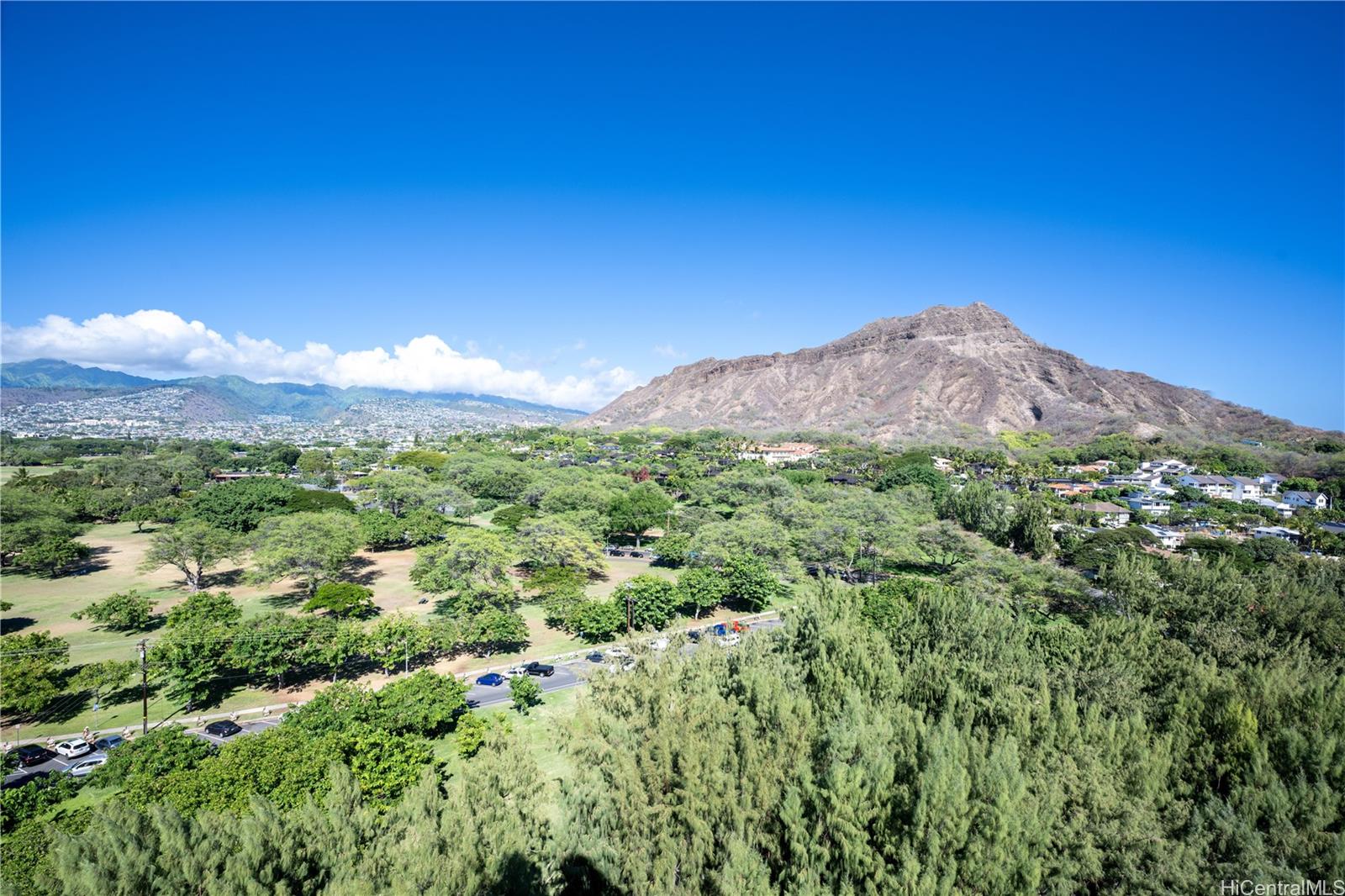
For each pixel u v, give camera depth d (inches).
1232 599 2091.5
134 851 788.6
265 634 1895.9
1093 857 890.1
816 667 1455.5
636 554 3865.7
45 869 845.2
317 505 4047.7
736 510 4355.3
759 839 940.0
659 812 991.6
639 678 1409.9
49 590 2918.3
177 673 1745.8
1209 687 1401.3
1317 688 1290.6
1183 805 1048.2
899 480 5585.6
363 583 3127.5
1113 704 1390.3
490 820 997.2
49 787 1288.1
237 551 3046.3
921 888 794.2
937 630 1801.2
